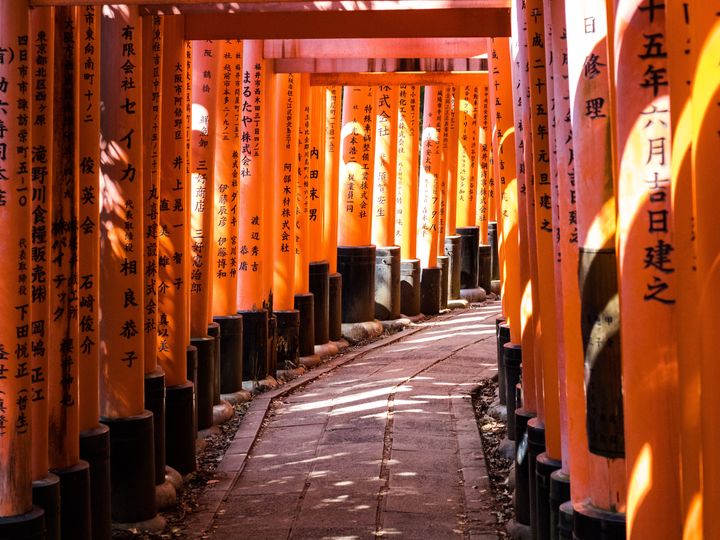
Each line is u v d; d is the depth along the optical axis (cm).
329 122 1542
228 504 821
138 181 746
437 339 1558
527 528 723
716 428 337
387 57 1136
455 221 1912
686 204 375
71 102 639
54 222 631
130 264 748
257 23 874
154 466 775
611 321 496
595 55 485
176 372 883
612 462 504
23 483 572
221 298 1150
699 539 375
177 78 877
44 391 604
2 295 562
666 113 425
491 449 959
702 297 340
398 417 1069
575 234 538
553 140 571
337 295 1498
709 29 333
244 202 1210
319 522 767
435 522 766
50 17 596
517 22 670
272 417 1109
